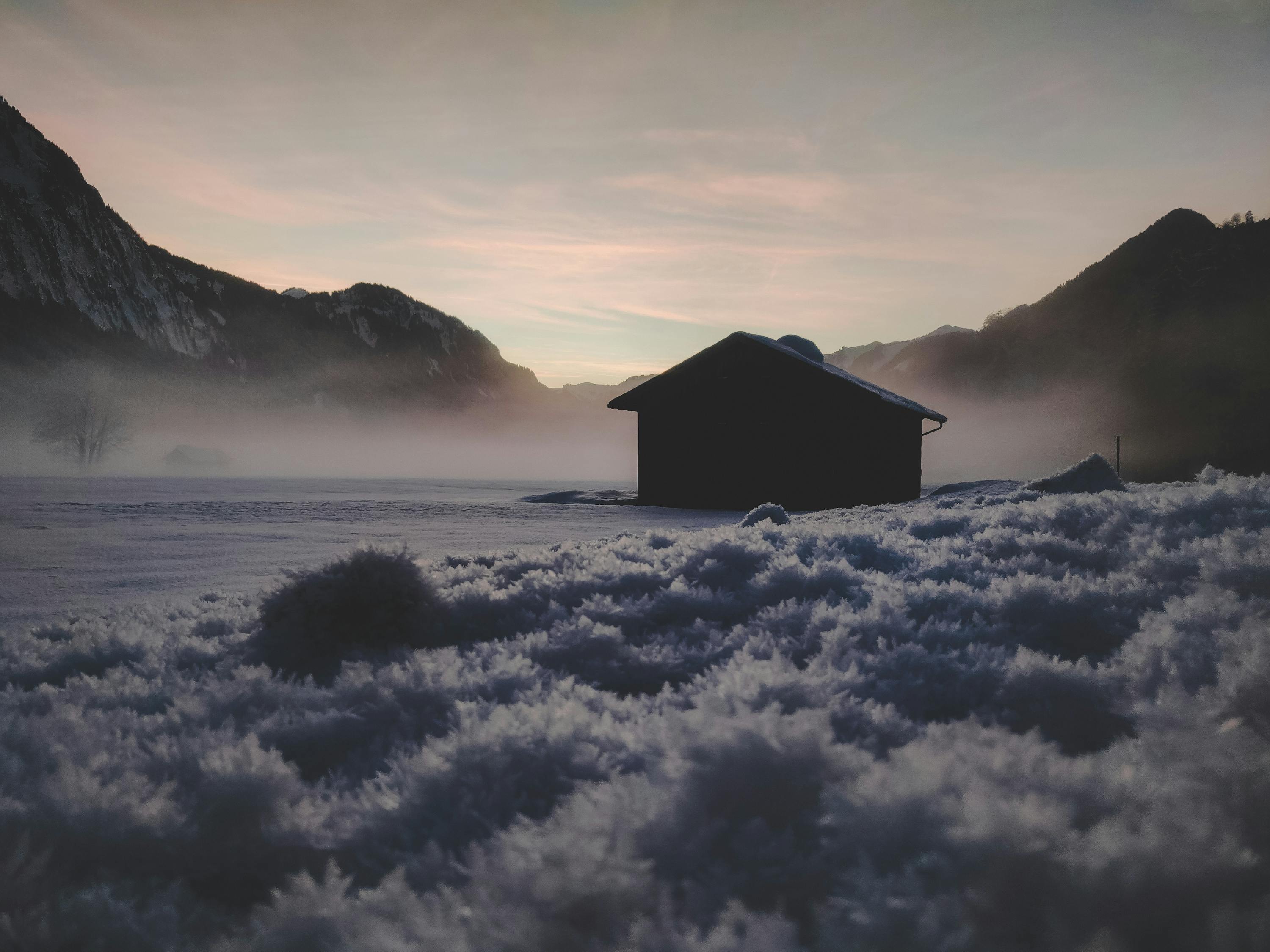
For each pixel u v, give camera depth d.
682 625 3.39
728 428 29.17
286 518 17.47
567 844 1.21
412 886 1.33
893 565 4.16
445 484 47.09
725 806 1.38
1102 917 0.95
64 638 3.76
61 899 1.28
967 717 2.12
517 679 2.54
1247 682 1.75
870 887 1.04
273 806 1.64
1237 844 1.09
